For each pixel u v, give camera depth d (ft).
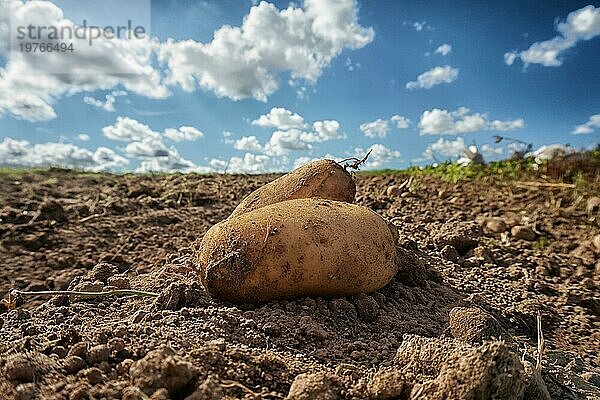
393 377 0.45
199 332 0.53
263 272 0.59
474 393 0.41
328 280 0.60
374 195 1.63
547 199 1.58
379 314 0.62
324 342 0.55
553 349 0.72
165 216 1.40
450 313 0.60
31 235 1.24
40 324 0.60
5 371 0.42
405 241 0.94
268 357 0.47
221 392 0.41
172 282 0.73
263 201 0.77
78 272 1.04
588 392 0.56
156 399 0.38
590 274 1.02
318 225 0.61
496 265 1.00
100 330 0.51
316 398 0.41
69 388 0.41
